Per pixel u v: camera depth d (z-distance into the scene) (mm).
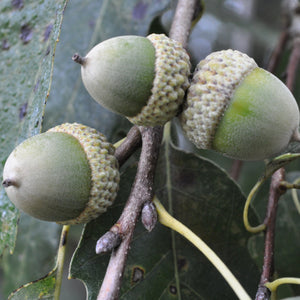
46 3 172
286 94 156
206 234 183
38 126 161
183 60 158
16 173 155
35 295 171
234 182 185
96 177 160
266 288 161
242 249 183
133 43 156
